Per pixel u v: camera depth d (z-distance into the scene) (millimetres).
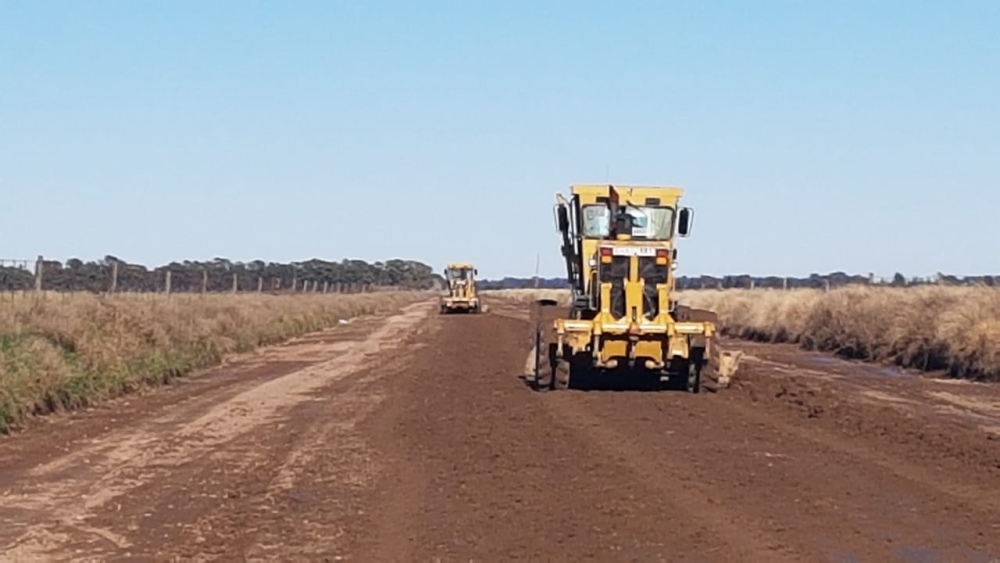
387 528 11266
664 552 10195
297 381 26859
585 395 22469
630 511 11805
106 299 31188
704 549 10305
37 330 24344
